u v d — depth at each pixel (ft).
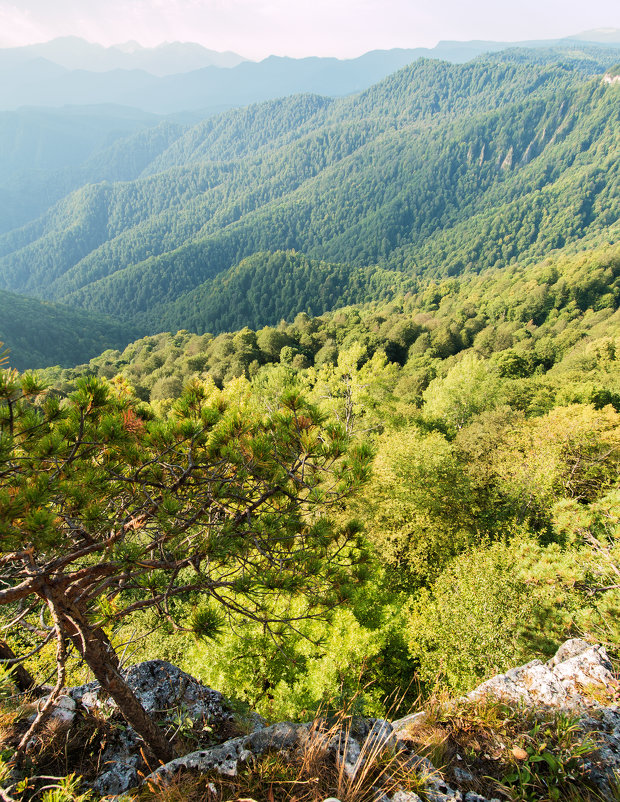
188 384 15.34
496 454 88.12
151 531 13.07
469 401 133.39
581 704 12.14
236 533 12.71
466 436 101.24
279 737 10.81
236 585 12.32
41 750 13.52
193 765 10.31
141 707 13.50
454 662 40.55
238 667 33.76
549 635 32.68
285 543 14.29
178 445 13.21
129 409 13.34
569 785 9.60
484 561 45.78
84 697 16.24
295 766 9.93
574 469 77.97
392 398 125.59
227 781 9.72
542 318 350.84
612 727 11.24
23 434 11.41
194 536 12.57
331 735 10.64
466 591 43.11
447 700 12.44
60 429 11.58
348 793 8.99
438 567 60.39
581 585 31.19
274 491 13.70
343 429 14.47
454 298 501.56
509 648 36.94
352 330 336.08
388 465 70.54
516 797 9.41
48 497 10.24
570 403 124.67
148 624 40.68
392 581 59.98
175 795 9.49
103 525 11.80
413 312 495.00
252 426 13.92
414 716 12.02
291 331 351.67
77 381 11.82
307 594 14.42
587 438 78.74
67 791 10.42
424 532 64.54
